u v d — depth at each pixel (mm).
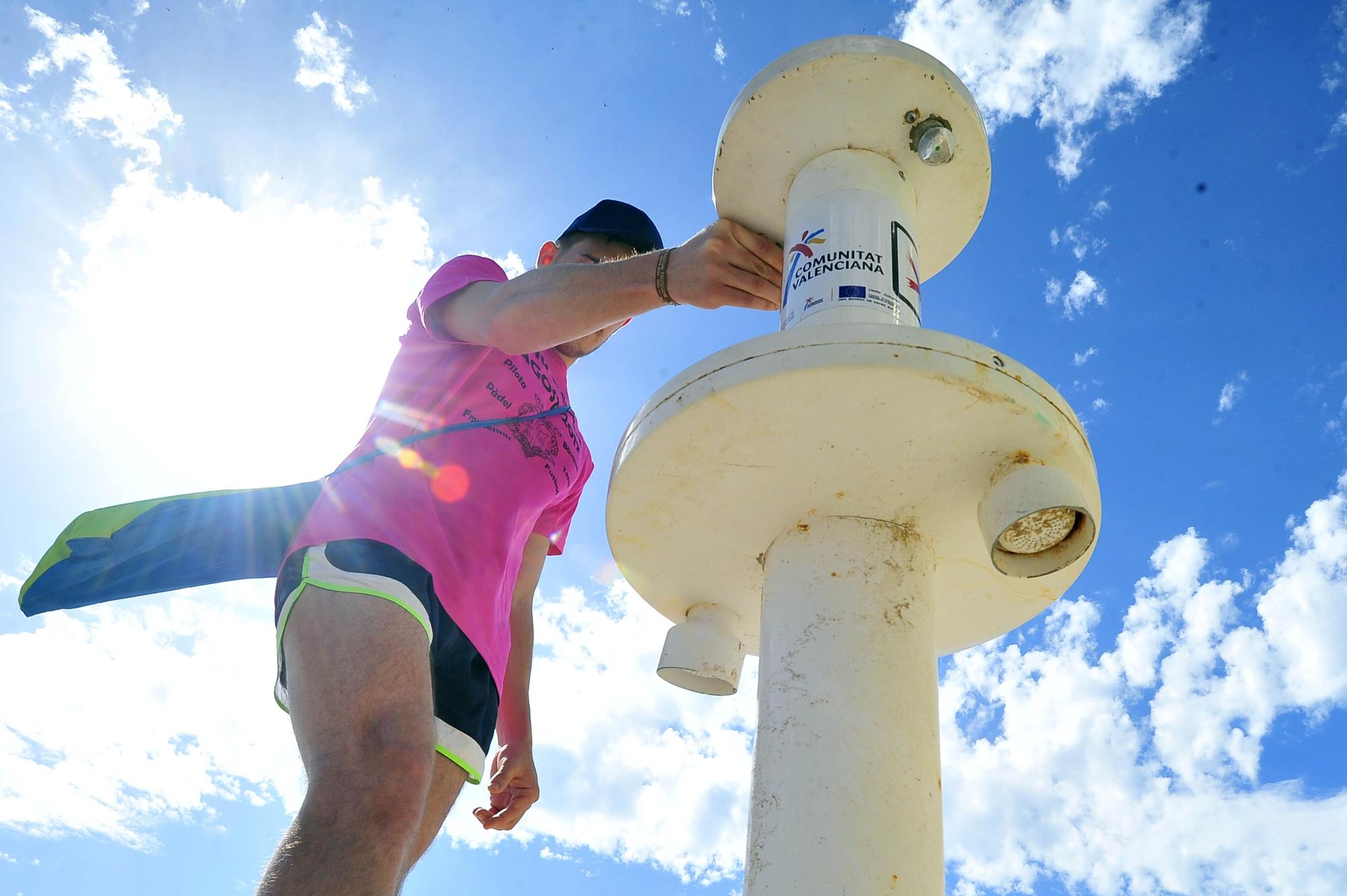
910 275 3170
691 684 3516
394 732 1999
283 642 2184
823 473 2873
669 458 2908
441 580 2443
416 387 2738
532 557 3254
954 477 2836
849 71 3199
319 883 1754
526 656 3215
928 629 2881
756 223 3576
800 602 2844
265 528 2451
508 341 2648
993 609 3377
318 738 1987
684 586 3428
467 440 2701
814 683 2688
